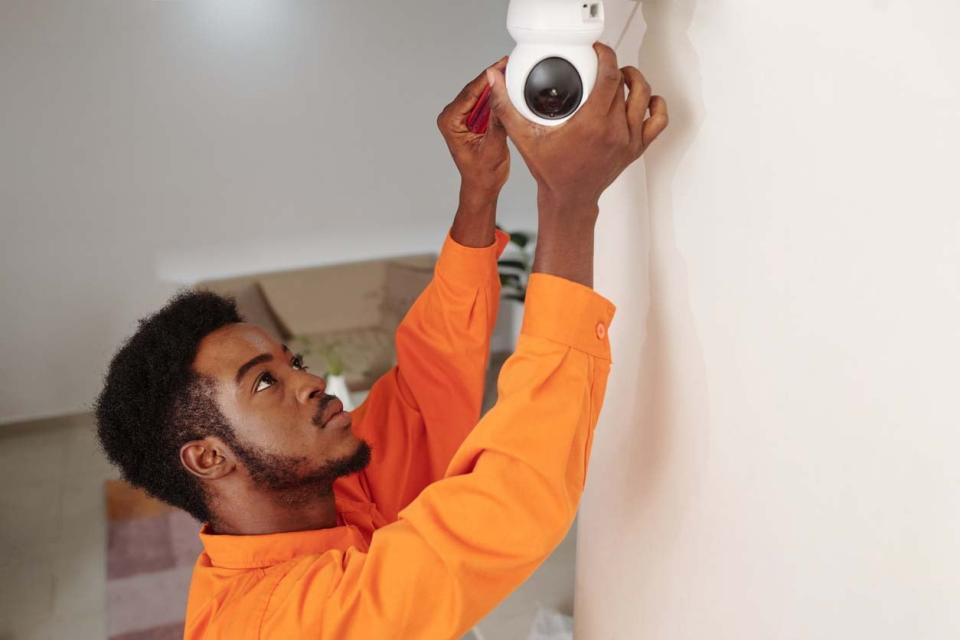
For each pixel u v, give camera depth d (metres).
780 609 0.79
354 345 4.30
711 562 0.90
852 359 0.64
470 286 1.19
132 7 3.98
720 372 0.83
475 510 0.89
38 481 3.93
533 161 0.80
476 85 1.01
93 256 4.26
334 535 1.22
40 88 3.96
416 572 0.92
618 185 0.98
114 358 1.23
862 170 0.60
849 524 0.68
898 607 0.64
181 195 4.31
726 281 0.79
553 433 0.88
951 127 0.52
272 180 4.43
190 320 1.17
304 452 1.17
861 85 0.59
